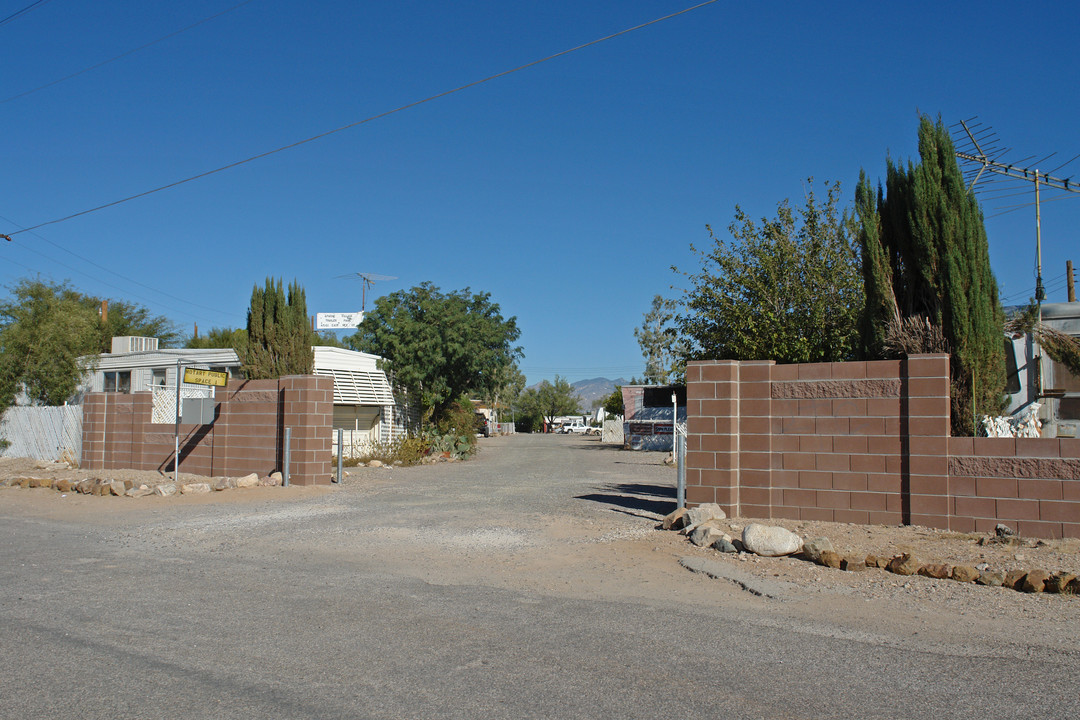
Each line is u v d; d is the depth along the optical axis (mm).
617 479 18906
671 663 5195
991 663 5191
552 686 4754
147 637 5801
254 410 17750
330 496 14930
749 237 18375
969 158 21031
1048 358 12891
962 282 10188
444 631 5938
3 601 6930
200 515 12469
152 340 32781
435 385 30906
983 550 8336
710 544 9195
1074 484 8852
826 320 16922
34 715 4309
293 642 5656
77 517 12570
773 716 4301
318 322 57875
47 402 27812
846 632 5906
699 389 10961
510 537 10219
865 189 11391
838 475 10141
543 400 100438
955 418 10203
